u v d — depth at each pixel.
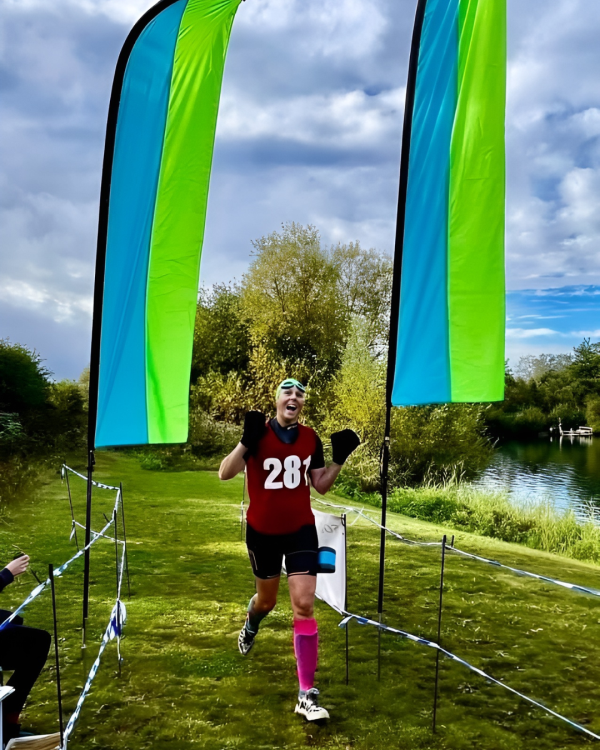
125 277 3.59
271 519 3.04
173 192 3.66
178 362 3.72
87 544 3.46
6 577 2.53
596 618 4.29
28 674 2.48
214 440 15.38
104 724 2.78
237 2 3.67
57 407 13.78
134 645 3.64
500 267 3.55
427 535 7.19
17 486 8.92
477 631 4.02
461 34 3.51
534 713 2.96
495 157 3.53
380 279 23.25
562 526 9.49
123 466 12.48
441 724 2.84
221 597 4.53
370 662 3.53
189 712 2.90
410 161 3.53
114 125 3.49
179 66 3.64
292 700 3.03
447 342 3.59
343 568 3.36
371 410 14.41
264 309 21.56
